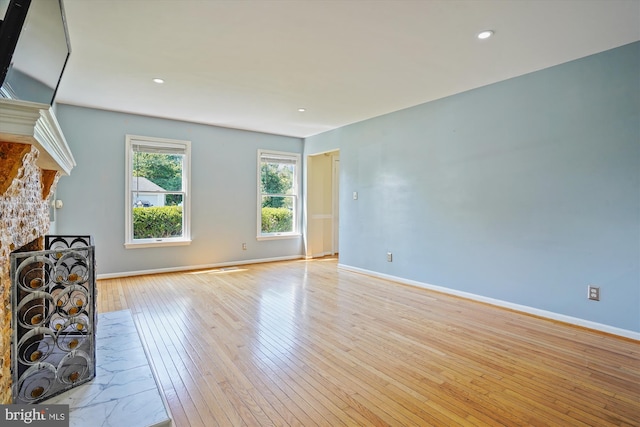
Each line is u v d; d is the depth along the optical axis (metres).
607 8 2.22
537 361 2.37
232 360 2.36
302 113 4.84
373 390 2.00
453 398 1.92
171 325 3.01
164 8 2.22
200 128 5.47
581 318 3.02
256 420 1.72
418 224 4.44
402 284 4.60
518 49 2.83
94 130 4.60
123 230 4.85
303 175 6.71
